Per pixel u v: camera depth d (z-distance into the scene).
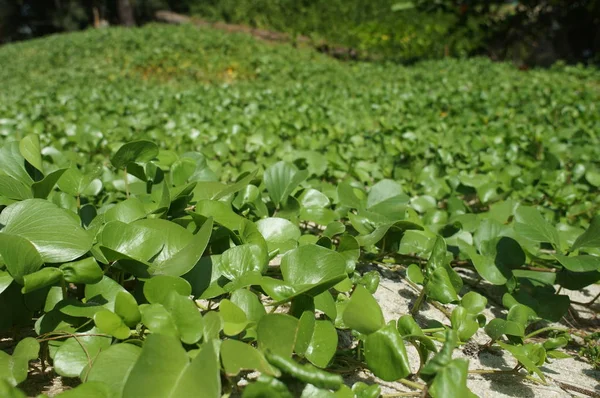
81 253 0.44
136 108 1.84
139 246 0.47
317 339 0.44
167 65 3.76
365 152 1.20
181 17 6.93
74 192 0.63
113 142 1.21
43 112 1.76
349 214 0.67
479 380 0.51
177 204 0.61
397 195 0.72
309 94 2.46
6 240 0.41
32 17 12.28
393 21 4.96
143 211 0.55
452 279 0.55
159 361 0.35
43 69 4.21
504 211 0.81
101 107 1.86
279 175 0.69
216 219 0.56
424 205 0.85
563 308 0.60
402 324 0.45
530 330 0.63
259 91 2.51
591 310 0.71
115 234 0.47
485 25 4.58
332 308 0.48
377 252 0.70
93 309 0.44
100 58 4.22
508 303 0.59
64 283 0.44
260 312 0.45
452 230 0.72
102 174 0.82
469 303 0.53
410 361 0.53
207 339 0.40
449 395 0.36
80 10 11.40
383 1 5.18
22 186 0.56
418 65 4.07
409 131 1.46
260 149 1.15
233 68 3.73
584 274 0.63
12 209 0.47
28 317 0.48
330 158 1.02
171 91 2.69
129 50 4.36
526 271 0.65
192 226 0.57
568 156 1.32
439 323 0.58
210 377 0.33
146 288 0.45
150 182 0.69
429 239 0.68
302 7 5.46
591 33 4.94
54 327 0.44
